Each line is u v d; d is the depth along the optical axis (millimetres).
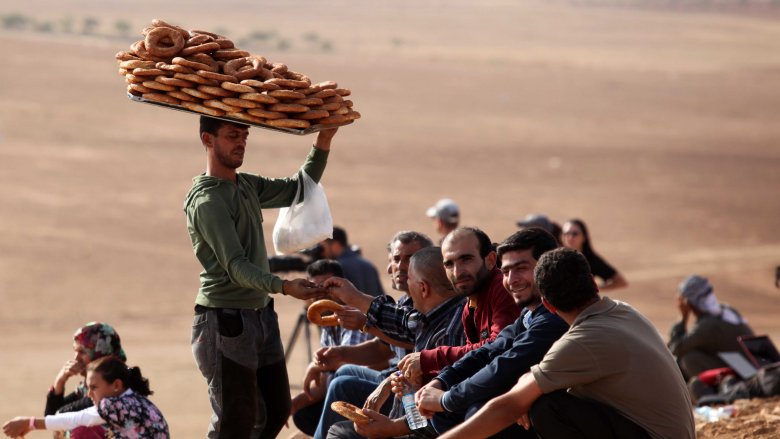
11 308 40219
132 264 47625
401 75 145375
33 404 23844
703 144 93688
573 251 7699
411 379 8750
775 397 13734
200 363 8625
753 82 161000
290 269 14867
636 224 61750
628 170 77812
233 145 8484
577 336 7531
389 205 63438
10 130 77312
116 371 9438
